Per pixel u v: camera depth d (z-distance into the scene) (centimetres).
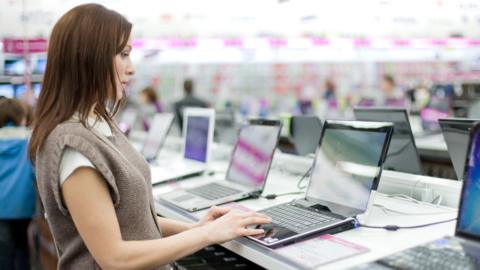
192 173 264
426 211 162
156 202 198
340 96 733
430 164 365
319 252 117
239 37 521
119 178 114
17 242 280
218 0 500
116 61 119
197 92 687
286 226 136
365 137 155
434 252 108
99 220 106
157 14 480
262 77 745
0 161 265
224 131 376
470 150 118
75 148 107
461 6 508
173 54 498
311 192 173
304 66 764
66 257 117
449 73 704
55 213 114
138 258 109
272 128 210
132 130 489
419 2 502
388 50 577
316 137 270
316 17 522
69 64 112
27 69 391
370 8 506
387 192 196
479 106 537
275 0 507
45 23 396
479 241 110
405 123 204
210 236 122
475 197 114
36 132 114
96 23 113
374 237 132
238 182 218
